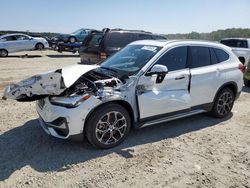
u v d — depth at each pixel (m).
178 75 5.05
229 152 4.51
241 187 3.56
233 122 5.95
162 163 4.08
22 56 20.73
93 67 4.93
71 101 4.11
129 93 4.50
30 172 3.75
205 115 6.32
